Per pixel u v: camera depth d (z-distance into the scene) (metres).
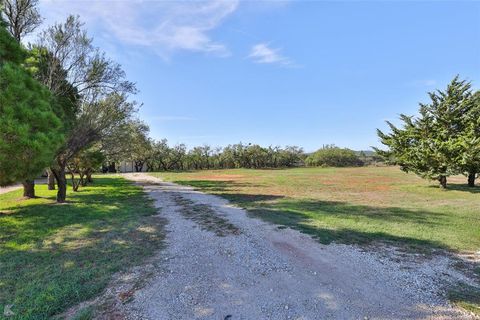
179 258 5.39
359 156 67.06
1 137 5.41
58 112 10.41
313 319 3.35
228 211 10.24
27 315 3.40
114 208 10.95
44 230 7.50
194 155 62.56
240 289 4.12
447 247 6.00
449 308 3.58
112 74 13.55
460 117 16.66
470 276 4.57
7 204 12.16
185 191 17.50
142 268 4.91
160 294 3.97
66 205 11.75
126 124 15.39
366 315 3.42
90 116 12.70
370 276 4.55
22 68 7.08
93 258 5.39
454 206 11.20
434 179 17.70
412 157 17.56
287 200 13.11
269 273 4.69
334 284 4.26
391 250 5.82
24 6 12.02
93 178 31.75
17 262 5.19
